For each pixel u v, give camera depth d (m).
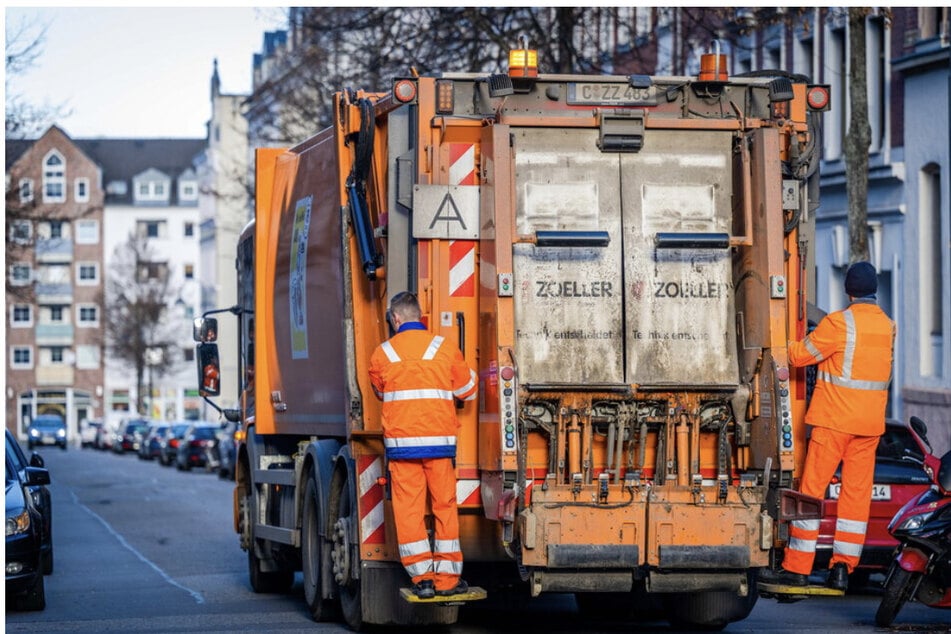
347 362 12.10
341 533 12.38
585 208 10.95
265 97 41.94
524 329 10.84
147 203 132.62
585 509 10.61
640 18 33.66
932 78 30.78
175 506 34.38
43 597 14.89
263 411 15.69
